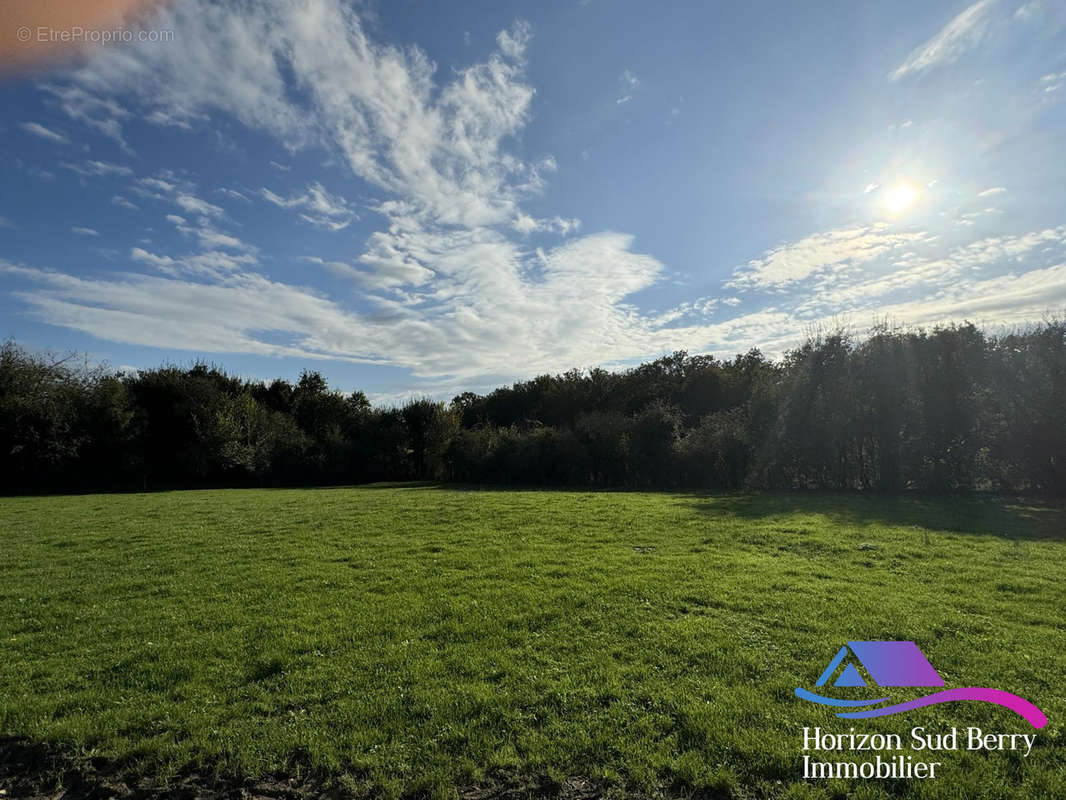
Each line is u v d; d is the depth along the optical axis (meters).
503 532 13.10
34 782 4.17
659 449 26.70
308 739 4.43
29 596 8.59
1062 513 14.69
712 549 10.70
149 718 4.84
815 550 10.45
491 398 51.91
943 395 19.88
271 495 25.36
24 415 29.72
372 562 10.34
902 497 18.77
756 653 5.76
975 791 3.65
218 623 7.19
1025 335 19.31
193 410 35.25
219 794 3.96
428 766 4.09
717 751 4.13
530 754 4.17
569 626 6.71
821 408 22.08
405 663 5.79
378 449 39.28
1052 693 4.80
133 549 11.96
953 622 6.46
